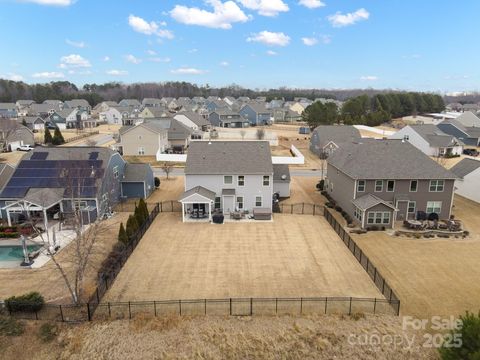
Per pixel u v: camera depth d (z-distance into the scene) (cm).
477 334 1496
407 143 3838
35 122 10450
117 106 13738
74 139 8569
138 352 1770
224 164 3688
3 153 6919
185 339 1850
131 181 4188
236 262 2645
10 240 3000
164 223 3406
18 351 1775
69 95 17912
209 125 9794
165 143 7219
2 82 18362
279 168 4419
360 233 3177
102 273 2398
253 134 8794
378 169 3497
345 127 7181
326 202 4109
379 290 2281
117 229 3275
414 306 2117
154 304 2027
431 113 14562
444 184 3438
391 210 3262
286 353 1777
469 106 17388
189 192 3525
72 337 1853
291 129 10912
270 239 3052
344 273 2491
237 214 3503
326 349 1798
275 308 2083
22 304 1988
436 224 3291
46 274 2448
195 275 2458
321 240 3039
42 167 3616
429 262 2659
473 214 3728
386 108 13050
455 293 2258
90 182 3462
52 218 3444
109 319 1984
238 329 1919
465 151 7069
